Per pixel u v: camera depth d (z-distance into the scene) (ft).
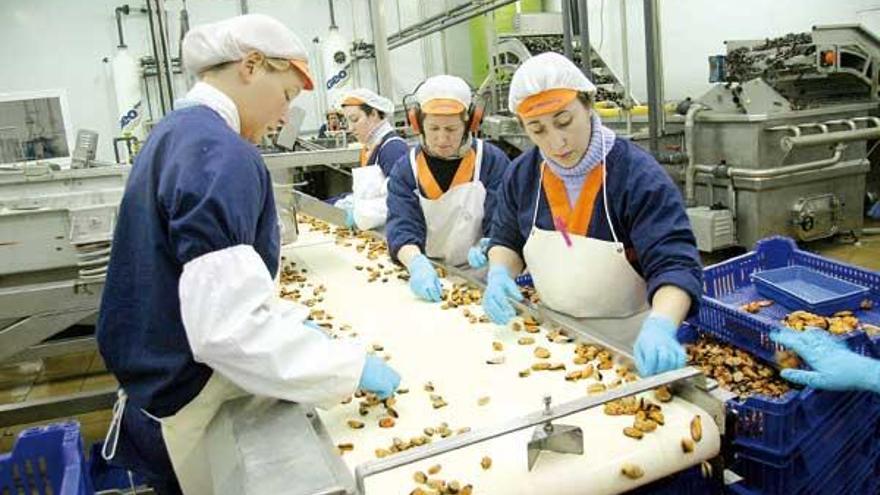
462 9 12.69
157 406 3.19
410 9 18.95
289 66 3.40
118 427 3.81
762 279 6.35
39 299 6.51
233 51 3.23
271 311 2.88
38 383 10.58
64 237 6.55
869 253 12.57
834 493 4.50
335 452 2.88
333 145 9.40
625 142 4.72
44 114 13.48
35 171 8.30
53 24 16.14
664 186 4.48
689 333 5.70
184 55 3.40
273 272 3.28
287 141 7.35
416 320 4.86
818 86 12.64
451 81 6.53
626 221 4.69
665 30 16.65
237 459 2.68
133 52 16.69
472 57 19.17
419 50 19.38
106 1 16.37
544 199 5.09
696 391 3.21
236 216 2.81
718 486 3.21
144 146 3.20
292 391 2.92
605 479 2.76
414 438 3.12
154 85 16.62
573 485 2.73
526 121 4.49
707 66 16.08
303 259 7.06
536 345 4.22
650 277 4.42
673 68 16.76
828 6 14.26
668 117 12.60
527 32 14.66
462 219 7.00
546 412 2.83
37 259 6.53
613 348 3.91
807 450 4.17
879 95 12.80
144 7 16.03
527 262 5.37
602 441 2.97
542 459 2.84
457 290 5.51
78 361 11.43
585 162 4.66
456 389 3.68
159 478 3.78
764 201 11.87
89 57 16.52
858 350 4.77
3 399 10.05
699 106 12.23
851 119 12.30
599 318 5.05
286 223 7.15
